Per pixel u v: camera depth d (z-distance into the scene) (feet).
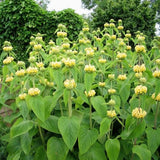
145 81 6.29
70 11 20.54
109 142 6.38
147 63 8.13
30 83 8.83
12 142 8.30
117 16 25.04
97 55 10.33
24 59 20.26
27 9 19.11
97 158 6.46
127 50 11.16
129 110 8.18
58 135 7.62
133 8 25.34
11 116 9.17
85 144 6.29
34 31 20.20
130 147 7.16
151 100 6.68
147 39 22.41
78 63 8.73
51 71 6.44
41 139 7.79
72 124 6.01
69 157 6.95
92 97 6.57
